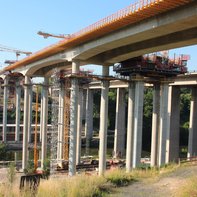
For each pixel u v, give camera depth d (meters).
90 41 51.25
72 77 59.25
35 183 17.48
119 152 92.69
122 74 62.34
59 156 78.06
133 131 60.53
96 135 132.50
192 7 30.95
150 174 26.53
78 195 18.36
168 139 70.88
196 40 39.97
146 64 57.22
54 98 82.75
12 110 147.88
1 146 92.00
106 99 61.22
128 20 38.62
